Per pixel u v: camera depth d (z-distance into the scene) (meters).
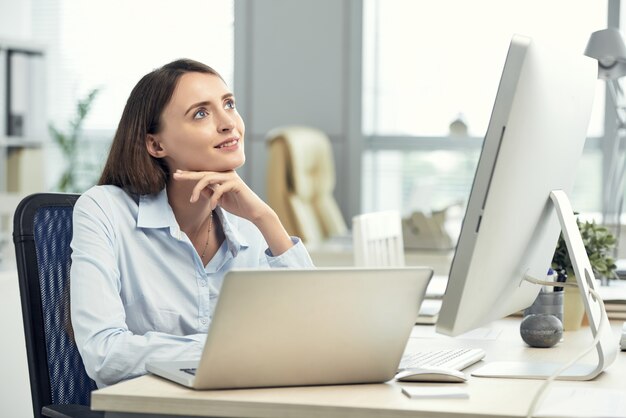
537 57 1.33
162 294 1.78
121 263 1.76
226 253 1.89
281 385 1.33
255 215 1.81
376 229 3.02
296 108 6.38
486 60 6.22
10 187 6.10
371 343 1.35
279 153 5.45
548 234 1.62
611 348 1.53
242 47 6.46
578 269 1.48
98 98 6.90
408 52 6.36
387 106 6.41
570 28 6.02
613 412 1.20
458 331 1.38
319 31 6.33
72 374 1.79
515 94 1.30
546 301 1.95
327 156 5.85
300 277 1.26
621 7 5.91
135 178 1.80
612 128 5.91
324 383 1.35
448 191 6.32
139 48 6.82
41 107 6.10
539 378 1.46
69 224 1.85
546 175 1.48
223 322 1.25
